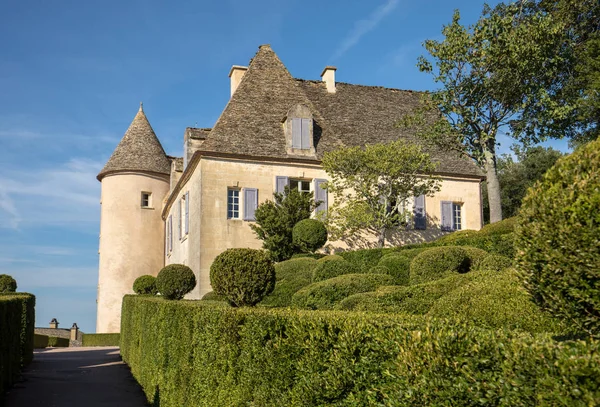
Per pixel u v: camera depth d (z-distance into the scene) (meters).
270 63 28.36
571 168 3.50
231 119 25.06
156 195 35.47
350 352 4.10
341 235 23.75
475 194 27.69
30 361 18.72
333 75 30.67
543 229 3.45
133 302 16.64
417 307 9.17
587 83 23.09
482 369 2.98
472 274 9.42
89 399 12.45
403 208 24.75
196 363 7.70
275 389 5.02
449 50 22.19
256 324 5.56
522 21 24.31
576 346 2.73
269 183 24.28
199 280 22.52
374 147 22.78
